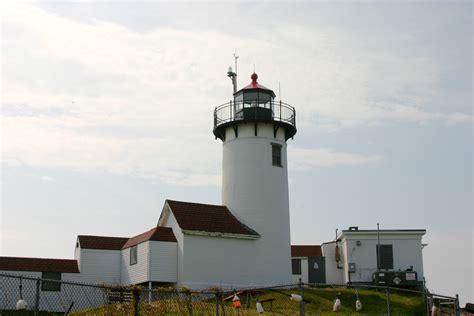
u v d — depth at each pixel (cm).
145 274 3897
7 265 3888
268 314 2914
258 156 4306
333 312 3209
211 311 2609
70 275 4062
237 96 4434
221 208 4278
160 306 2452
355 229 5056
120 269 4241
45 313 2512
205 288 3897
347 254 5009
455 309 2503
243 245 4116
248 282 4062
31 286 3897
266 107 4388
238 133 4359
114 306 2411
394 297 3959
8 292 3828
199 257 3941
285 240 4291
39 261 4016
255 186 4266
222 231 4041
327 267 5272
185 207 4116
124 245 4278
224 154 4441
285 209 4353
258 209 4231
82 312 2484
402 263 4966
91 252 4188
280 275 4194
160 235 3950
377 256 4981
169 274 3903
